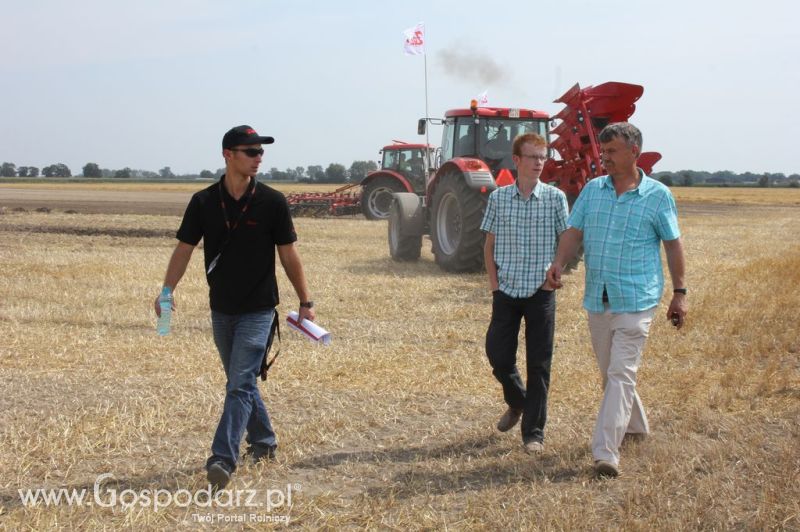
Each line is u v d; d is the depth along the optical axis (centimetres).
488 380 648
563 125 1261
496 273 496
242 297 439
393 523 383
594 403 584
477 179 1221
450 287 1138
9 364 682
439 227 1330
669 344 762
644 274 455
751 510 395
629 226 455
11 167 11819
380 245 1789
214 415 547
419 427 533
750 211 4178
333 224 2395
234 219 433
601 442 444
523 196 487
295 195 2933
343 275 1253
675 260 459
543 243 484
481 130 1366
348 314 938
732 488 416
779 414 550
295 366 683
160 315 442
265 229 439
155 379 640
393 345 777
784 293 1054
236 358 436
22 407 561
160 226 2281
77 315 904
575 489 425
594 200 467
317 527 382
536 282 482
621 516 387
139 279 1184
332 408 570
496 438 512
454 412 567
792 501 395
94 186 8125
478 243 1241
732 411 562
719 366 689
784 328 830
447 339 809
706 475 440
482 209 1230
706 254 1691
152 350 737
